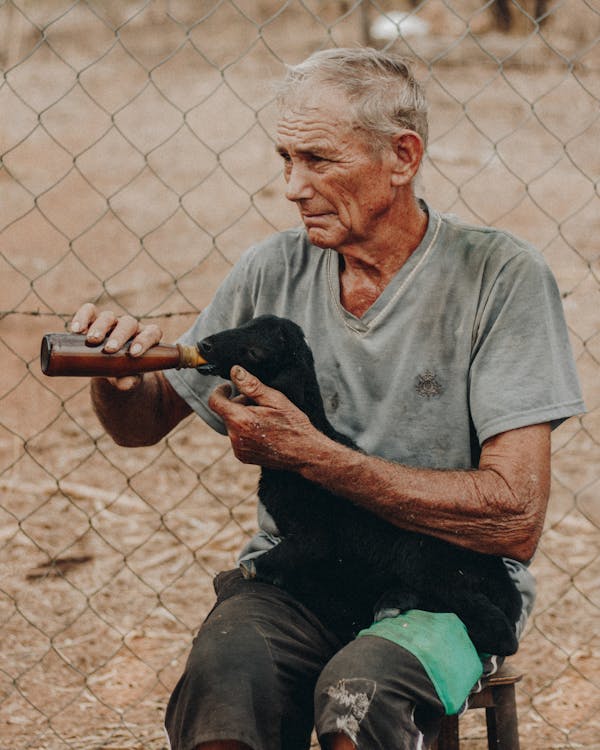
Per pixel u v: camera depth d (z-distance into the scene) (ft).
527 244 12.21
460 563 11.95
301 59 57.47
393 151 11.83
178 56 58.34
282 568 12.19
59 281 32.53
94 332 11.46
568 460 23.70
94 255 34.91
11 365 26.91
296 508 12.34
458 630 11.49
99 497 21.71
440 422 12.18
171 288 32.14
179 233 37.29
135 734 15.31
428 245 12.20
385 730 10.45
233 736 10.33
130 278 33.01
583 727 15.72
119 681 16.47
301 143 11.63
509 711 12.58
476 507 11.40
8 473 22.43
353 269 12.55
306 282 12.82
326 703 10.52
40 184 41.88
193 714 10.60
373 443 12.34
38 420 24.76
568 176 41.24
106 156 45.32
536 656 17.35
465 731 15.71
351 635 12.14
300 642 11.60
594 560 19.34
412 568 11.87
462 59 55.88
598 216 37.65
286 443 11.36
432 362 12.16
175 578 19.17
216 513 21.50
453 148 44.04
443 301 12.12
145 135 47.62
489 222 37.06
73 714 15.71
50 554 19.81
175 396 13.55
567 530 21.06
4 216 38.27
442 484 11.43
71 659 16.94
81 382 26.71
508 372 11.78
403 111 11.78
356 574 12.25
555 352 11.90
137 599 18.65
